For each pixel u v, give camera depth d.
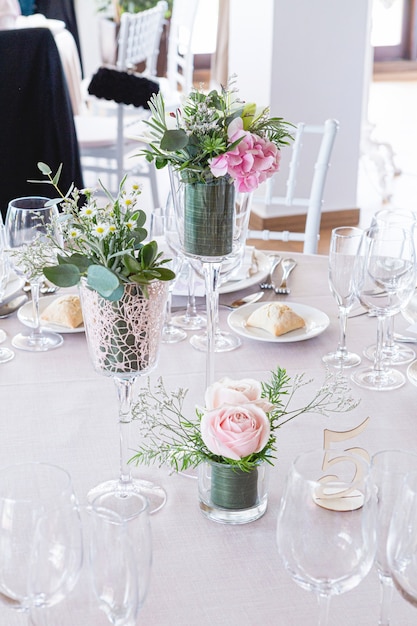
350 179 4.66
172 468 1.18
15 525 0.79
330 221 4.67
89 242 1.03
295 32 4.30
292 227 4.56
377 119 7.41
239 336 1.61
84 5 6.63
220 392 1.03
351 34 4.38
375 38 9.14
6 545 0.79
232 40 4.62
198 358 1.52
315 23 4.31
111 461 1.20
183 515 1.08
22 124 3.05
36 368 1.47
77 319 1.60
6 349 1.53
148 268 1.03
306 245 2.34
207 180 1.21
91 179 4.82
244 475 1.04
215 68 6.45
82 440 1.25
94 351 1.07
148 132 1.26
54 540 0.76
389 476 0.85
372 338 1.61
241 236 1.29
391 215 2.26
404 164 5.99
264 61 4.38
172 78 4.71
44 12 6.01
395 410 1.34
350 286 1.47
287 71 4.36
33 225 1.50
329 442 1.14
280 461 1.19
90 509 0.77
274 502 1.11
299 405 1.35
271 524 1.06
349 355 1.53
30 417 1.31
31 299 1.75
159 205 4.31
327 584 0.79
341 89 4.47
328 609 0.84
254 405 1.01
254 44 4.44
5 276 1.49
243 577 0.97
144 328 1.05
